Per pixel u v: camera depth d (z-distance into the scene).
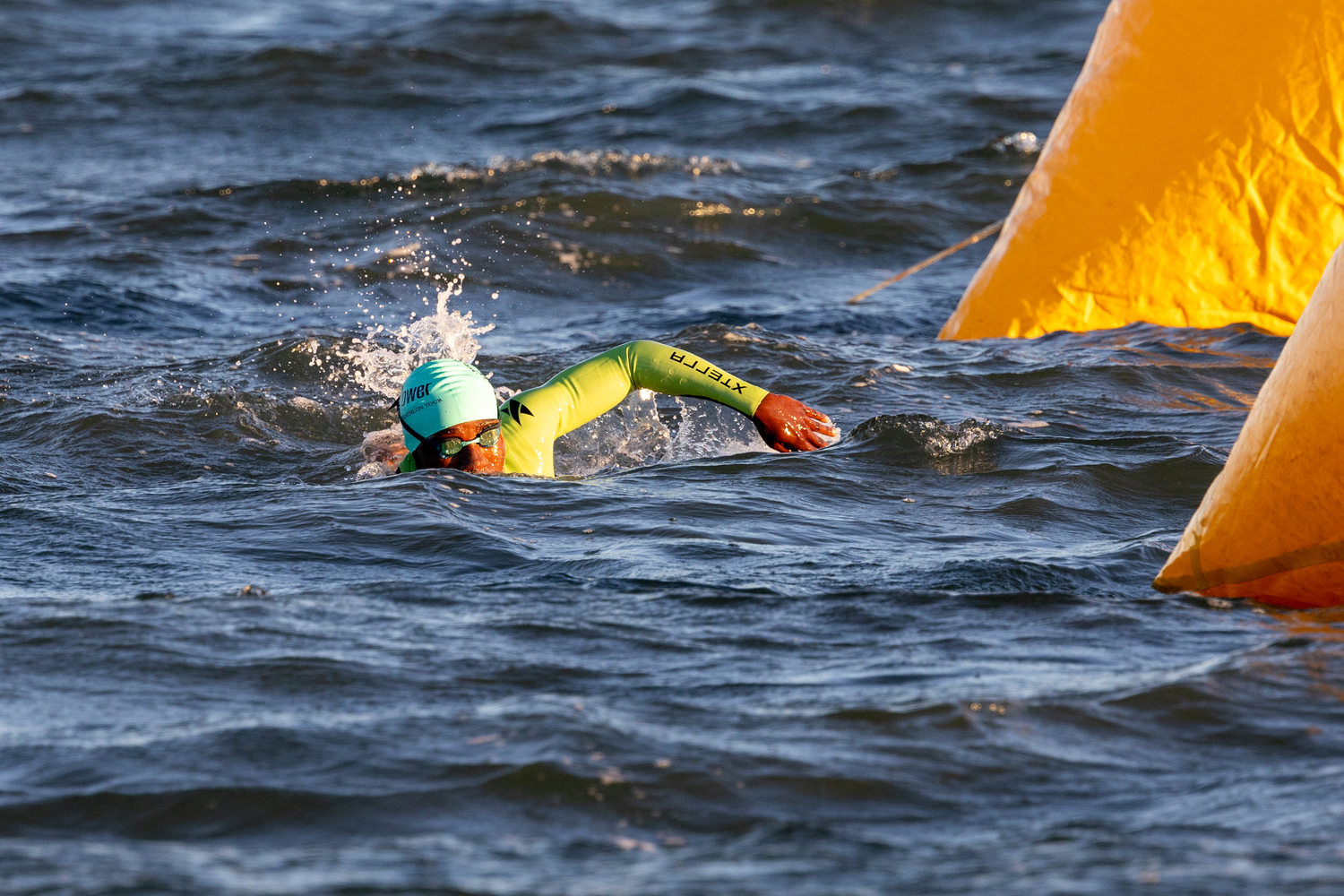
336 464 19.72
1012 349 26.52
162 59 72.19
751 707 9.90
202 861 7.39
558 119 58.75
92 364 25.81
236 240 39.78
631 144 53.25
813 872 7.11
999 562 14.12
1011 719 9.65
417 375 18.55
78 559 14.34
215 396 23.00
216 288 34.91
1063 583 13.63
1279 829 7.75
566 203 42.56
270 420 22.22
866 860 7.33
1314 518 12.73
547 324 32.28
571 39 78.81
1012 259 28.58
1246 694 10.11
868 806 8.35
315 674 10.58
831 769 8.81
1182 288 27.31
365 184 45.19
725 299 35.12
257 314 32.62
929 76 67.88
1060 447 19.25
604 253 39.00
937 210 44.78
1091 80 28.62
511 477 17.75
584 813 8.20
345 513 15.94
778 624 11.98
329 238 39.94
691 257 39.31
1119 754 9.13
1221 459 18.67
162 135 56.28
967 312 29.06
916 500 17.11
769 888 6.84
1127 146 27.62
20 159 51.66
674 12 88.62
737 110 59.31
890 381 24.12
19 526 15.70
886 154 52.22
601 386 19.25
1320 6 26.56
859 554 14.63
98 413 21.75
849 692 10.20
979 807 8.34
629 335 30.25
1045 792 8.55
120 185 46.59
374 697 10.11
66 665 10.77
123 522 15.85
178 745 9.15
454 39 76.62
